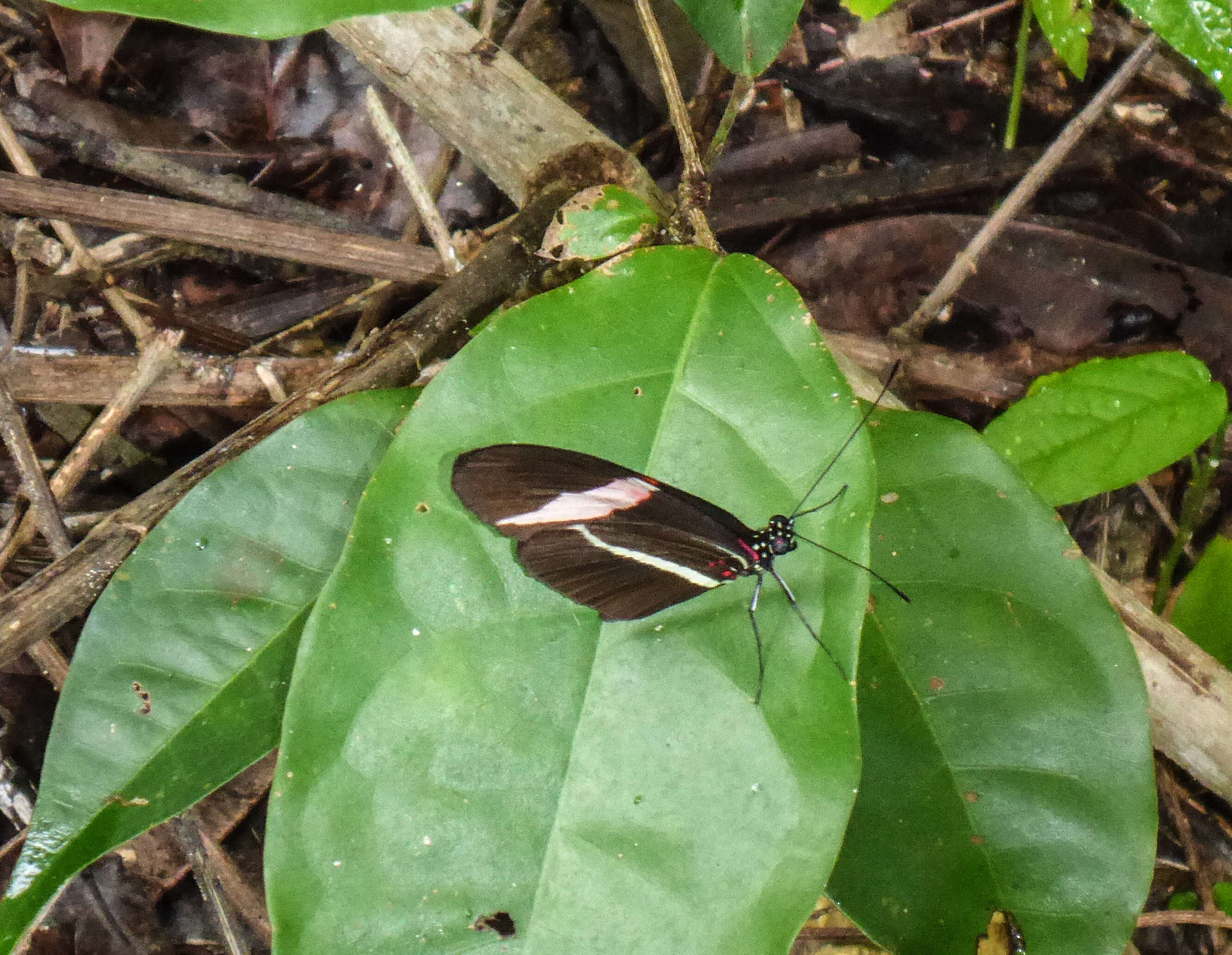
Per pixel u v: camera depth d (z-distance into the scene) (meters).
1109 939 0.72
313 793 0.70
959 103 0.82
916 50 0.82
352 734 0.70
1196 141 0.82
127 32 0.81
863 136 0.83
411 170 0.78
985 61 0.82
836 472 0.71
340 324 0.81
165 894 0.77
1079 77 0.77
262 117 0.82
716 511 0.70
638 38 0.82
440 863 0.70
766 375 0.71
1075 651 0.73
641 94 0.82
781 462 0.71
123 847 0.77
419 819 0.70
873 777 0.73
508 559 0.71
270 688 0.73
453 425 0.71
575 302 0.72
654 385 0.71
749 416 0.71
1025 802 0.72
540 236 0.76
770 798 0.70
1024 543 0.73
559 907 0.70
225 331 0.80
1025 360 0.80
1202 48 0.72
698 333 0.72
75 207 0.77
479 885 0.70
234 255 0.81
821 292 0.81
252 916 0.76
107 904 0.77
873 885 0.72
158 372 0.76
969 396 0.80
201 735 0.73
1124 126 0.82
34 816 0.72
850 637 0.70
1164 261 0.80
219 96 0.82
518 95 0.77
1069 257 0.80
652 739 0.70
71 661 0.76
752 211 0.81
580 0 0.82
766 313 0.72
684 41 0.81
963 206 0.82
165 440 0.80
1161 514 0.80
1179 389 0.76
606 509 0.70
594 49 0.82
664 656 0.71
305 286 0.81
